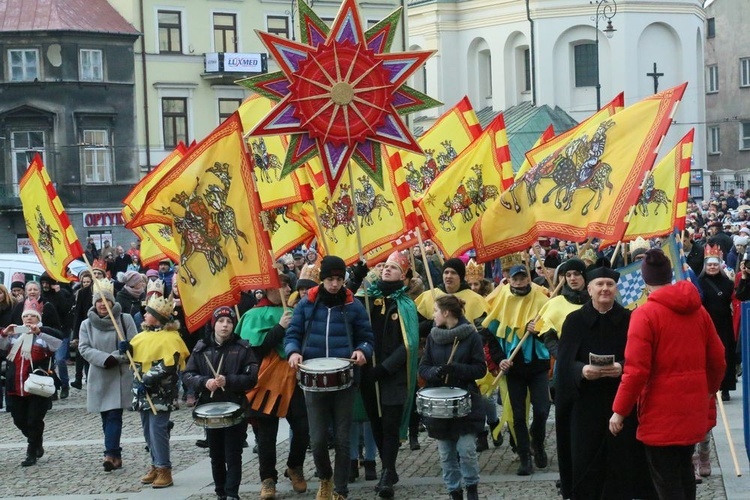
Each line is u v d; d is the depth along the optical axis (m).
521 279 15.04
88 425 20.11
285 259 26.77
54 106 60.03
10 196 60.12
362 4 68.31
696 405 10.54
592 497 11.45
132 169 61.59
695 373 10.56
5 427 20.23
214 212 14.27
